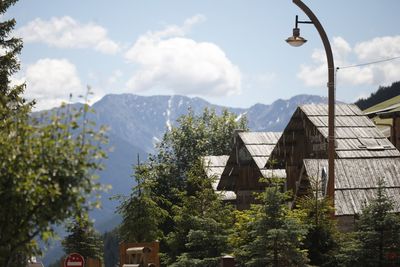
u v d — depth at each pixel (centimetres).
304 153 5831
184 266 3772
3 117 1838
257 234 3097
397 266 3053
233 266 2842
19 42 4094
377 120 9462
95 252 5644
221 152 11475
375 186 4381
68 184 1536
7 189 1520
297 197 4434
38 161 1534
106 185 1559
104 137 1565
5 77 3984
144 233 4769
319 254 3247
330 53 3200
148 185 4847
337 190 4300
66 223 1586
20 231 1559
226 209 4147
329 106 3256
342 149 5228
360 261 3073
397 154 5275
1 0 4038
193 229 4084
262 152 6594
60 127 1559
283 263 3095
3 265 1590
